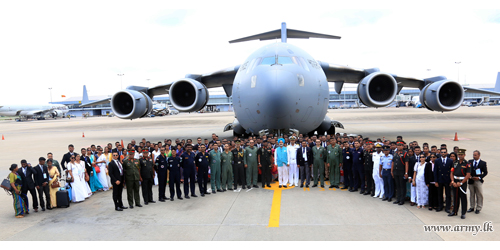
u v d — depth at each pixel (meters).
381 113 54.38
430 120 34.16
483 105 88.44
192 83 13.95
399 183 6.98
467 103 95.75
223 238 5.23
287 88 9.30
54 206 7.38
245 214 6.44
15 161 14.23
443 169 6.29
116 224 6.11
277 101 9.31
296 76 9.69
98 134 27.45
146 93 17.84
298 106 9.70
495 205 6.65
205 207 7.06
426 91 15.32
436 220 5.89
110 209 7.19
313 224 5.77
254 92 9.82
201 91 14.31
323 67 14.31
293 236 5.23
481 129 22.73
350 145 8.85
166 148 9.87
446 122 30.62
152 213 6.76
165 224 6.01
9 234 5.69
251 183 9.13
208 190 8.66
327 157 8.57
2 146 20.19
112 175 6.96
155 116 71.06
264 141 8.99
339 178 8.60
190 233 5.50
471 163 5.92
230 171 8.57
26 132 33.38
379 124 29.45
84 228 5.92
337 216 6.20
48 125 46.59
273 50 10.73
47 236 5.55
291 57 10.42
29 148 18.80
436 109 14.98
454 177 6.05
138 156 9.89
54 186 7.31
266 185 8.98
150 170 7.55
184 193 8.30
